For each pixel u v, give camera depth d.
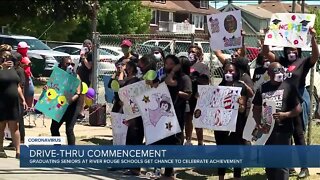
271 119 7.09
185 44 15.51
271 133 7.15
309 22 7.73
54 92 9.88
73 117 9.95
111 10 45.38
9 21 34.25
